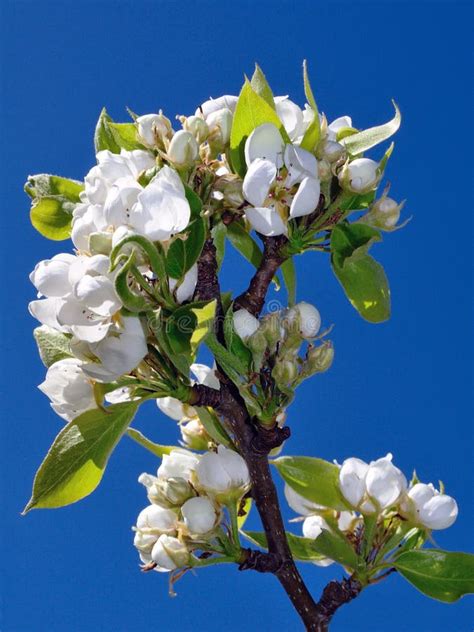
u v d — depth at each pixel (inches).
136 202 17.2
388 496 19.2
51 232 19.7
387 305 20.6
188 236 17.5
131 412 18.2
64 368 18.1
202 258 18.6
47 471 17.9
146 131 18.4
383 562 19.6
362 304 20.6
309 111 19.6
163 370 18.1
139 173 18.1
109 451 18.1
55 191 19.9
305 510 20.5
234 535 18.9
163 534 19.1
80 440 18.0
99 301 16.7
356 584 19.3
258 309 19.2
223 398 18.8
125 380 18.1
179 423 20.5
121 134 19.5
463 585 19.5
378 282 20.5
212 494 19.0
